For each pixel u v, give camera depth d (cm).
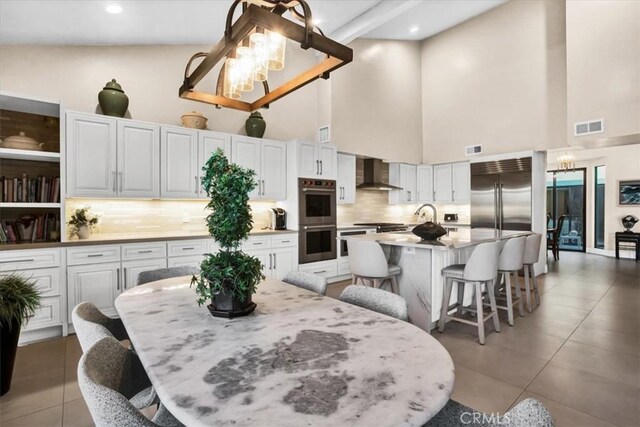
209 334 124
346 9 443
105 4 291
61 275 305
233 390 85
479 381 228
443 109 679
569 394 212
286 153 502
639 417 188
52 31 321
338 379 91
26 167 335
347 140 579
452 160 664
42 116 347
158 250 360
